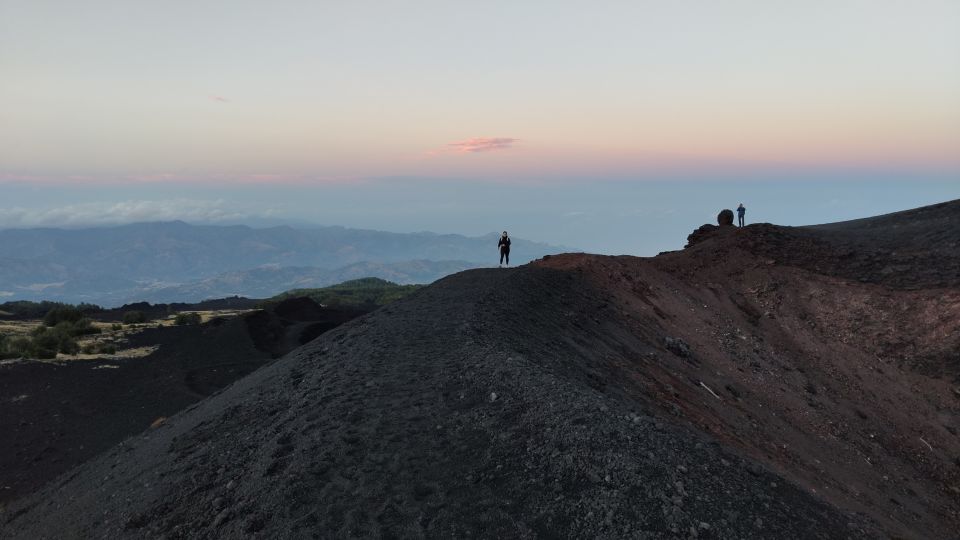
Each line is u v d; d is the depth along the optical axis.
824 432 22.98
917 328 28.86
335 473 9.60
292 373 17.06
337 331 22.23
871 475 20.64
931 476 22.27
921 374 27.08
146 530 9.87
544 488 8.95
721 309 32.28
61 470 21.53
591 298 27.39
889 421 25.17
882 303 30.88
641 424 11.09
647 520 8.21
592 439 10.12
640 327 26.31
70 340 38.94
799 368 28.16
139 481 12.74
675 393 19.20
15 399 28.59
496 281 24.70
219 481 10.75
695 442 11.34
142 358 36.53
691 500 8.87
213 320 47.03
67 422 26.41
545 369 14.26
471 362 14.23
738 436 18.02
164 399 29.78
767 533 8.66
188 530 9.25
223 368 35.72
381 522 8.27
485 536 7.97
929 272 31.66
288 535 8.12
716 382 23.59
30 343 37.25
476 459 9.85
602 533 7.94
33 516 14.41
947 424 24.80
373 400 12.55
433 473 9.51
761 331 30.94
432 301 22.56
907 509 18.75
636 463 9.49
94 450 23.45
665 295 31.80
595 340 21.70
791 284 34.16
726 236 40.00
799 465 18.33
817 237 40.31
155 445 15.73
